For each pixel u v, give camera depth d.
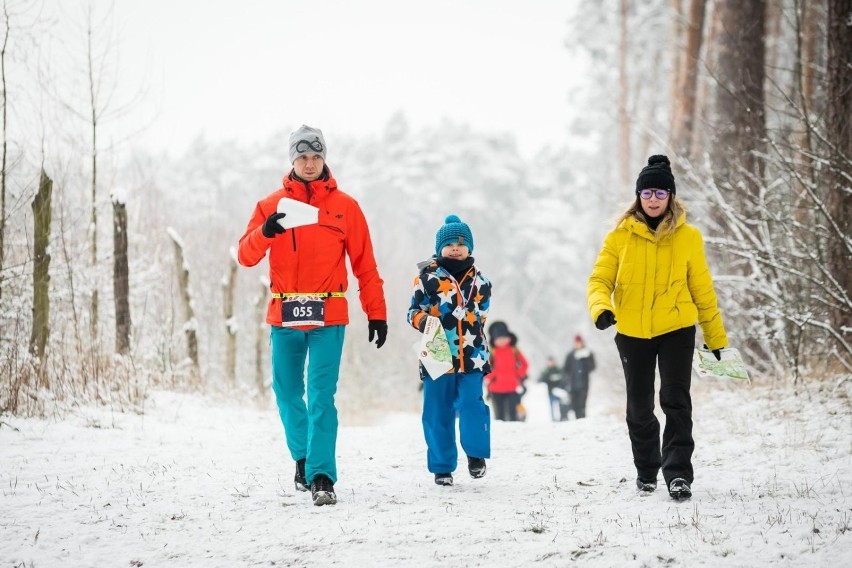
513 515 7.33
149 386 15.45
